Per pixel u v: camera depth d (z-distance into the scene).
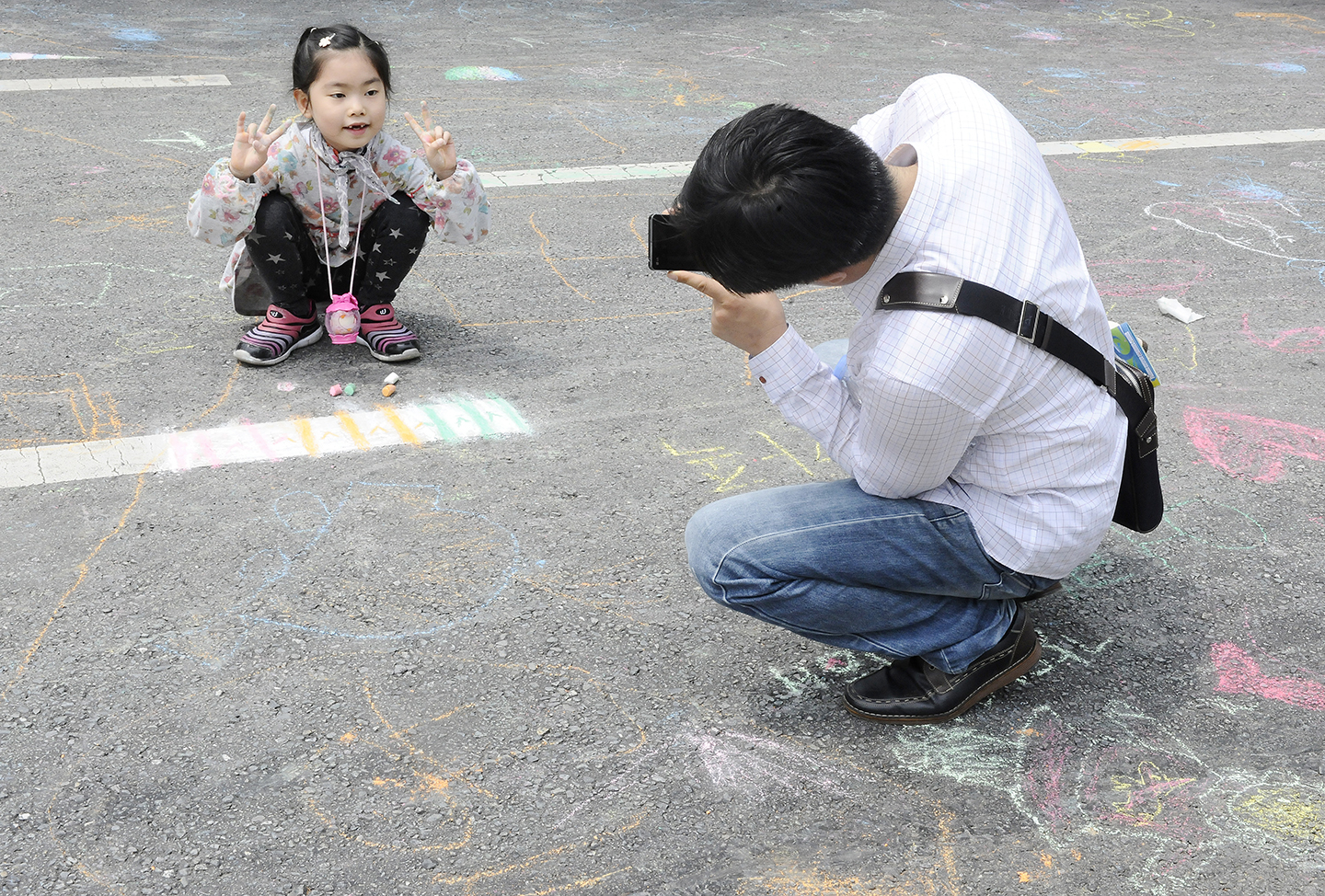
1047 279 1.86
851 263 1.74
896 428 1.85
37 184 5.05
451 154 3.37
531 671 2.38
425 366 3.67
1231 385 3.73
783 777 2.13
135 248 4.45
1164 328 4.14
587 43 8.33
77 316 3.87
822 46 8.58
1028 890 1.91
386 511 2.90
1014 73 8.01
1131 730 2.27
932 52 8.53
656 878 1.91
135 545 2.72
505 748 2.18
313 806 2.03
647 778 2.12
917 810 2.07
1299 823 2.05
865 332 1.92
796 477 3.15
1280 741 2.25
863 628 2.17
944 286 1.78
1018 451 1.95
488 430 3.31
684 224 1.76
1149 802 2.10
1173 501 3.06
